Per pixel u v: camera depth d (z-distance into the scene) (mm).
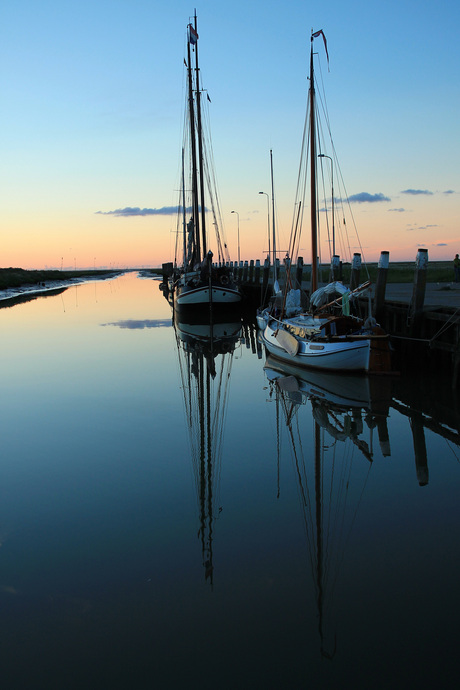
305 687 4863
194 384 18109
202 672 5086
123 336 29609
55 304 52688
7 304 53031
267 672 5094
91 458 11141
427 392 16109
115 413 14547
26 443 12156
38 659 5340
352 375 18672
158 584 6578
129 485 9742
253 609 6047
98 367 20938
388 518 8258
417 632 5590
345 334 19141
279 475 10133
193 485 9680
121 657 5352
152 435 12688
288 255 23109
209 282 36438
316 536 7688
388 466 10492
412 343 18781
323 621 5770
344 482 9711
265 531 7902
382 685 4883
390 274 53406
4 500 9133
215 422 13680
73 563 7078
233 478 10008
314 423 13461
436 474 10008
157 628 5773
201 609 6055
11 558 7246
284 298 23578
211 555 7203
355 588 6395
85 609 6109
